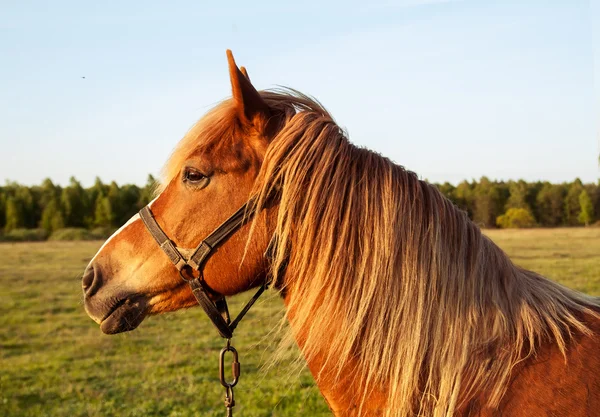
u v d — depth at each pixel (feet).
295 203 5.83
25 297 44.57
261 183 5.99
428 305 5.50
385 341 5.53
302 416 16.84
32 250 99.96
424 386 5.43
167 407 18.58
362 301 5.57
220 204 6.09
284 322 6.28
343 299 5.69
